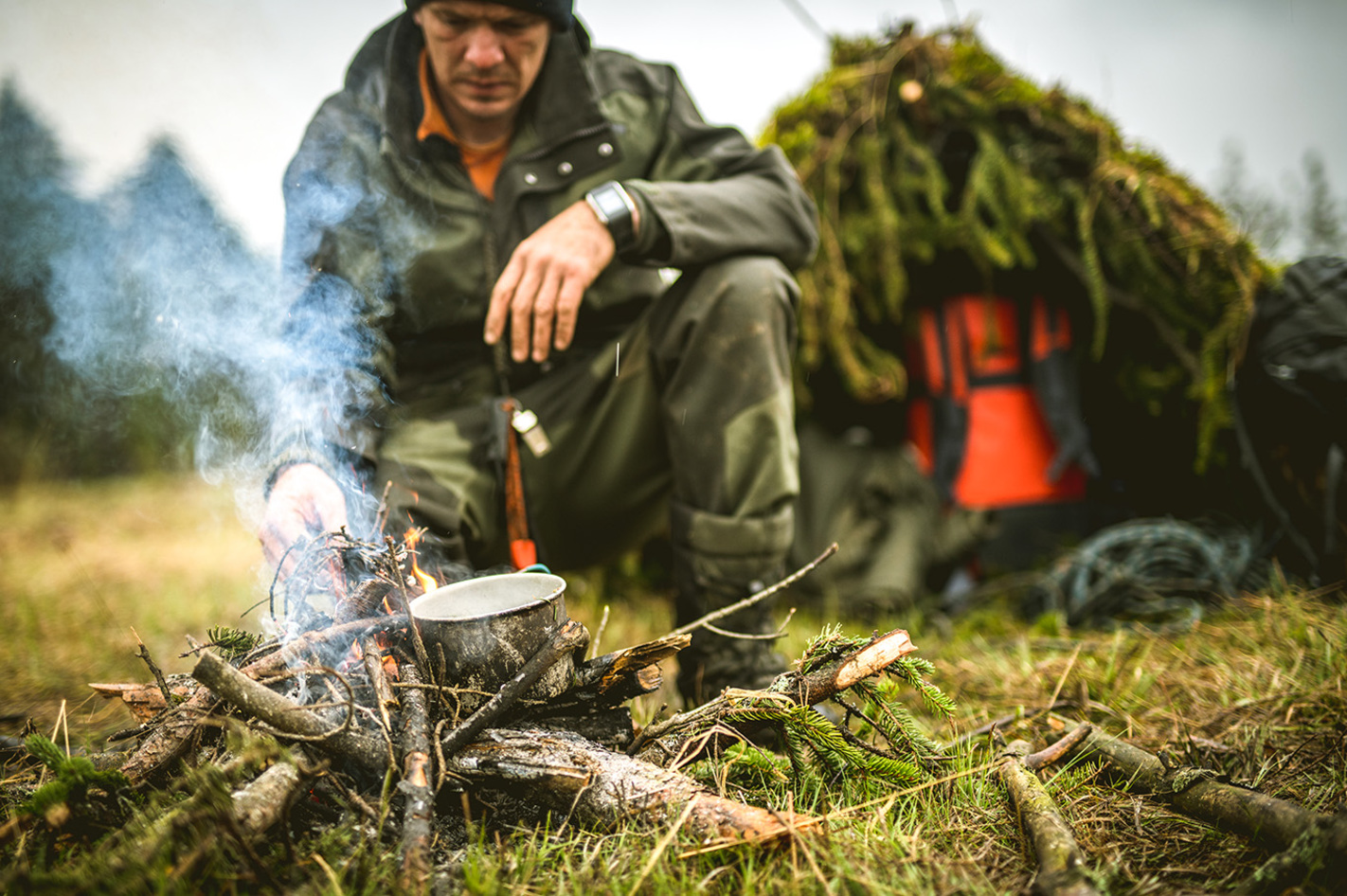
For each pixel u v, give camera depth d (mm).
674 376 1797
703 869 1035
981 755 1413
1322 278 2289
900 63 3244
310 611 1265
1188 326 2904
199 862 928
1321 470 2240
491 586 1304
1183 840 1146
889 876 1028
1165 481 3221
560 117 1937
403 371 1993
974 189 3039
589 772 1113
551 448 1922
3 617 2961
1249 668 1752
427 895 944
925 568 3248
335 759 1095
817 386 3621
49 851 1075
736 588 1691
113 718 1884
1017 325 3238
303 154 1856
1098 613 2504
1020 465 3182
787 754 1291
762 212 1865
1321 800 1201
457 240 1921
